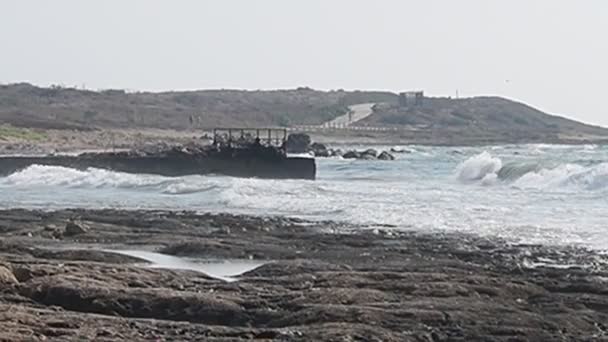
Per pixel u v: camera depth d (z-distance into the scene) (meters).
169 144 198.88
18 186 109.50
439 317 30.19
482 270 39.97
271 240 52.28
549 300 33.66
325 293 33.06
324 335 27.84
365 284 35.25
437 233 55.12
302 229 57.53
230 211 72.94
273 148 125.81
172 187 98.75
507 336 28.58
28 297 33.41
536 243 50.50
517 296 34.28
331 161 175.50
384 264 42.28
